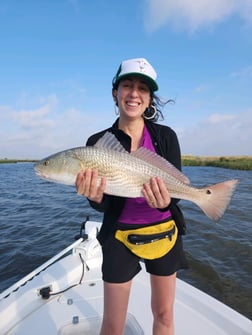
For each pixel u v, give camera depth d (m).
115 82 2.87
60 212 13.02
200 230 10.30
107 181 2.55
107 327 2.66
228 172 35.75
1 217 12.19
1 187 22.03
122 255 2.67
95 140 2.97
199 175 30.33
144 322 3.38
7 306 3.45
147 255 2.63
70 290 4.00
